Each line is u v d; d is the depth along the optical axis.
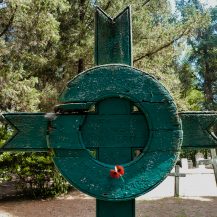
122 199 1.79
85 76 1.86
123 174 1.79
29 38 7.54
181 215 6.54
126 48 1.99
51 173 8.23
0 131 7.37
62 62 9.70
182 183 10.23
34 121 1.89
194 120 1.90
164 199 8.00
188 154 15.45
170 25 10.73
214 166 8.53
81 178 1.82
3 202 7.75
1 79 6.93
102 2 9.85
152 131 1.82
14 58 7.33
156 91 1.84
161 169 1.80
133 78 1.85
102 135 1.86
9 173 7.98
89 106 1.85
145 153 1.81
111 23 2.01
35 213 6.85
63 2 7.79
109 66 1.86
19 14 6.82
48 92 9.57
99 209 1.88
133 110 1.90
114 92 1.85
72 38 9.70
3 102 7.20
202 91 25.23
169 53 10.74
